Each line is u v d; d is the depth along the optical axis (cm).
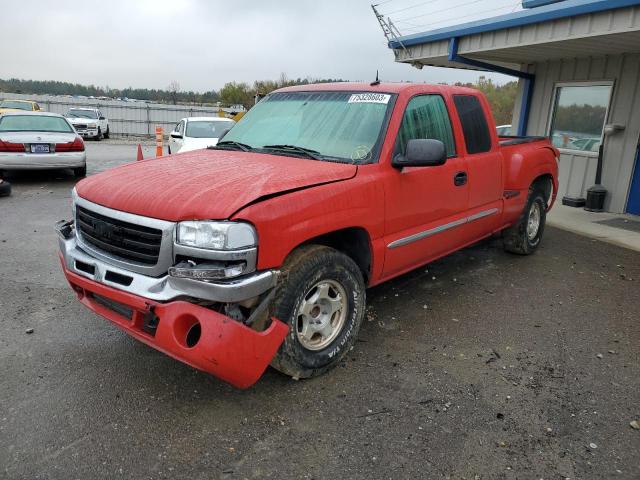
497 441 296
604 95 954
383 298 509
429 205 441
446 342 417
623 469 275
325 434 299
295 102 468
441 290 534
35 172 1292
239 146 440
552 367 382
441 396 339
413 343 413
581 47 849
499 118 2606
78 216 356
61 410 315
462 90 507
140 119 3491
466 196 492
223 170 351
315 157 395
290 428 304
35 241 672
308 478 265
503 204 567
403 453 285
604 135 945
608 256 673
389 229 401
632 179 915
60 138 1159
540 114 1087
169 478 263
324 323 356
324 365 356
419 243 439
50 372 356
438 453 285
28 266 571
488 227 552
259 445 289
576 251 693
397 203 402
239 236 285
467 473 271
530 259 651
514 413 323
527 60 1055
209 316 281
